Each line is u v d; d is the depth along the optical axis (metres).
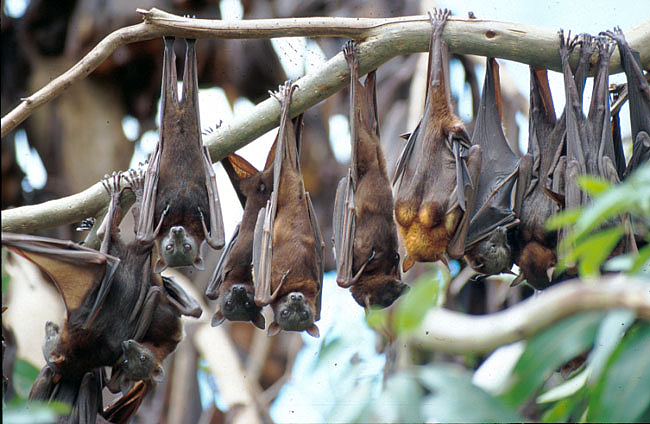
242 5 20.16
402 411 6.14
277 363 20.23
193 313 10.74
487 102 11.66
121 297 10.19
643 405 6.52
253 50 19.98
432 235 10.86
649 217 6.21
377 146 10.88
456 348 10.28
